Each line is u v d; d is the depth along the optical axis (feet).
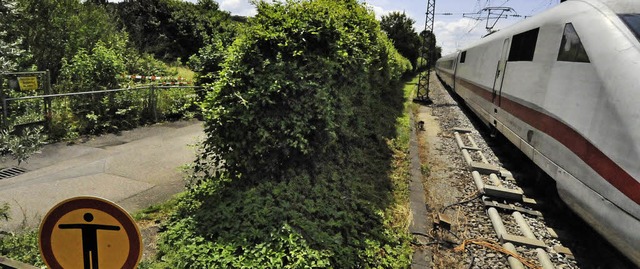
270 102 12.85
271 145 13.44
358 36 20.24
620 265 12.76
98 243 5.62
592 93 13.55
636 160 10.99
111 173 18.28
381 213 15.20
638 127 11.18
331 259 11.25
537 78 18.84
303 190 14.49
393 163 23.11
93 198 5.45
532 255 13.41
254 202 12.94
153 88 31.07
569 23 16.61
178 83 40.70
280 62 13.50
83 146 23.16
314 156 15.28
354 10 23.57
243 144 12.94
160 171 18.79
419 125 36.65
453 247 13.98
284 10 15.33
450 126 38.19
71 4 37.73
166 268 10.43
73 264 5.72
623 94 12.02
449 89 78.23
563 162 15.12
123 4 73.77
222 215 12.28
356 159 20.63
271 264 10.14
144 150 22.66
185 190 16.05
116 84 29.32
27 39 31.96
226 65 13.53
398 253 12.89
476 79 36.29
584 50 14.76
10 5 10.44
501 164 24.40
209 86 14.16
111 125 27.48
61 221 5.58
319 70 14.65
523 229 15.14
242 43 13.80
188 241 11.27
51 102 25.20
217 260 10.30
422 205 17.60
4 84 21.29
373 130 26.61
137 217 13.39
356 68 18.08
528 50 21.11
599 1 15.61
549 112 16.81
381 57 29.45
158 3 77.36
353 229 13.20
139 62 46.42
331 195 15.19
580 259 13.30
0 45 10.16
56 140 23.75
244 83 13.24
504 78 25.71
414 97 62.13
